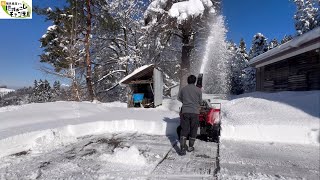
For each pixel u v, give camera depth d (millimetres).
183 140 5680
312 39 10164
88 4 18453
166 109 12734
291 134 6410
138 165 4910
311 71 11953
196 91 5895
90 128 8086
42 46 20578
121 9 23391
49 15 19500
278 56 13938
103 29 21438
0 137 5812
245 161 5043
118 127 8492
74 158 5367
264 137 6566
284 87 14828
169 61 25078
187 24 19891
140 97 13766
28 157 5445
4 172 4543
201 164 5004
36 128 6895
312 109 7066
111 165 4902
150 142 6812
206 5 19641
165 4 20281
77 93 18094
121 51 23969
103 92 25047
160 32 22125
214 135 6918
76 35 19266
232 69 32344
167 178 4262
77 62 19328
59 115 9297
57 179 4203
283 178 4184
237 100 10203
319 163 4906
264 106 8141
